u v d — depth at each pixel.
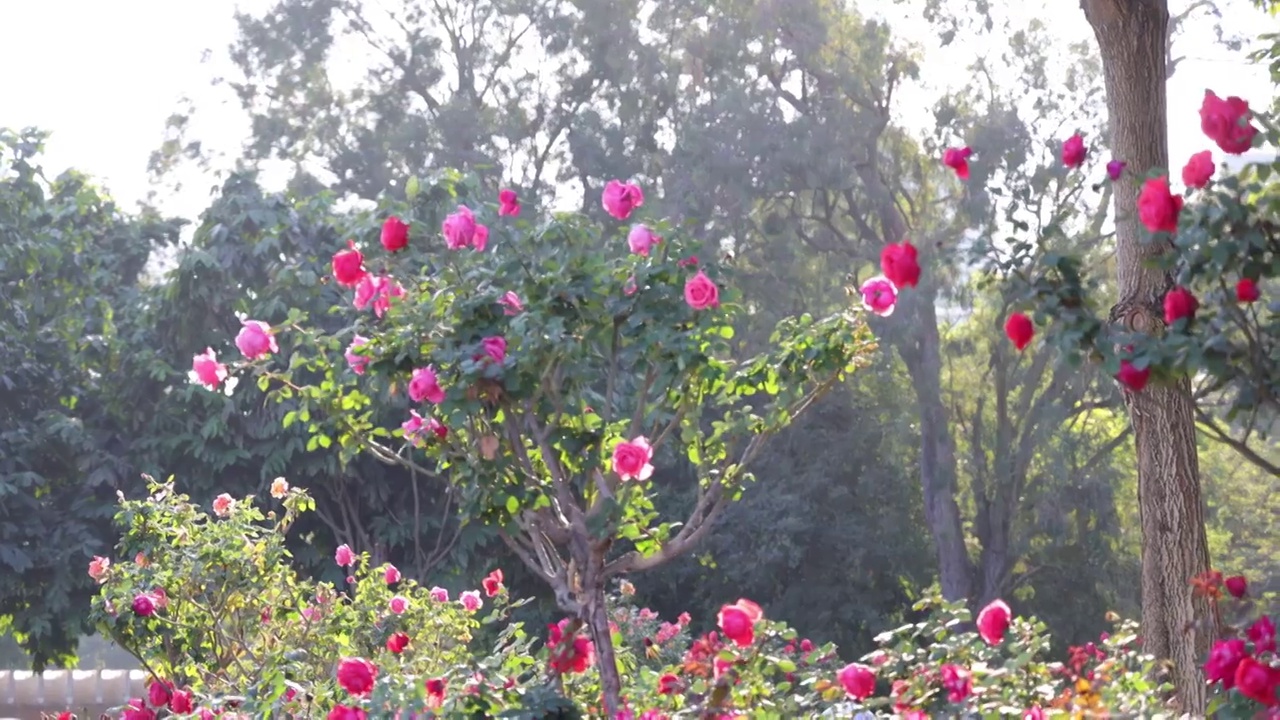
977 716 3.83
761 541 21.00
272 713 5.36
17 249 16.89
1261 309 3.60
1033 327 3.76
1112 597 21.89
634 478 4.73
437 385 4.67
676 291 4.85
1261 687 3.41
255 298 16.25
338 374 5.34
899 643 4.23
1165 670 4.57
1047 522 21.75
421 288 5.09
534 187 25.75
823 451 22.42
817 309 22.81
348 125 26.58
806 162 22.19
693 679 4.23
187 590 7.34
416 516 15.66
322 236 16.41
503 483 4.71
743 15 23.73
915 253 3.86
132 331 17.33
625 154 23.95
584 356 4.84
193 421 15.90
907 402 22.83
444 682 4.50
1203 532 6.84
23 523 15.81
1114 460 23.58
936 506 22.77
